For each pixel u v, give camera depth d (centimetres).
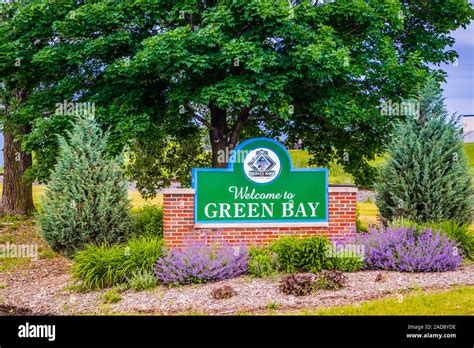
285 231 1149
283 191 1152
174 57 1247
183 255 991
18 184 2123
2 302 958
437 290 875
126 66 1269
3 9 1545
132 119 1321
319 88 1461
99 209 1136
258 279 969
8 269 1274
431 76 1504
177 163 1942
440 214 1262
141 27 1441
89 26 1374
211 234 1123
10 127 1731
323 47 1275
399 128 1377
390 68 1438
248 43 1252
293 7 1323
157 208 1416
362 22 1428
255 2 1263
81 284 1005
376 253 1041
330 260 1012
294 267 996
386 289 880
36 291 1035
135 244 1055
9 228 1852
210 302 852
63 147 1182
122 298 909
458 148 1312
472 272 998
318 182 1165
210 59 1321
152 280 963
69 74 1540
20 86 1625
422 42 1670
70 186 1150
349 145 1664
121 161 1225
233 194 1134
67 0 1448
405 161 1319
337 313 765
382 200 1355
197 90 1359
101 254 1019
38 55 1356
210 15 1317
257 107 1614
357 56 1483
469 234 1188
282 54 1429
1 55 1445
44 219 1158
